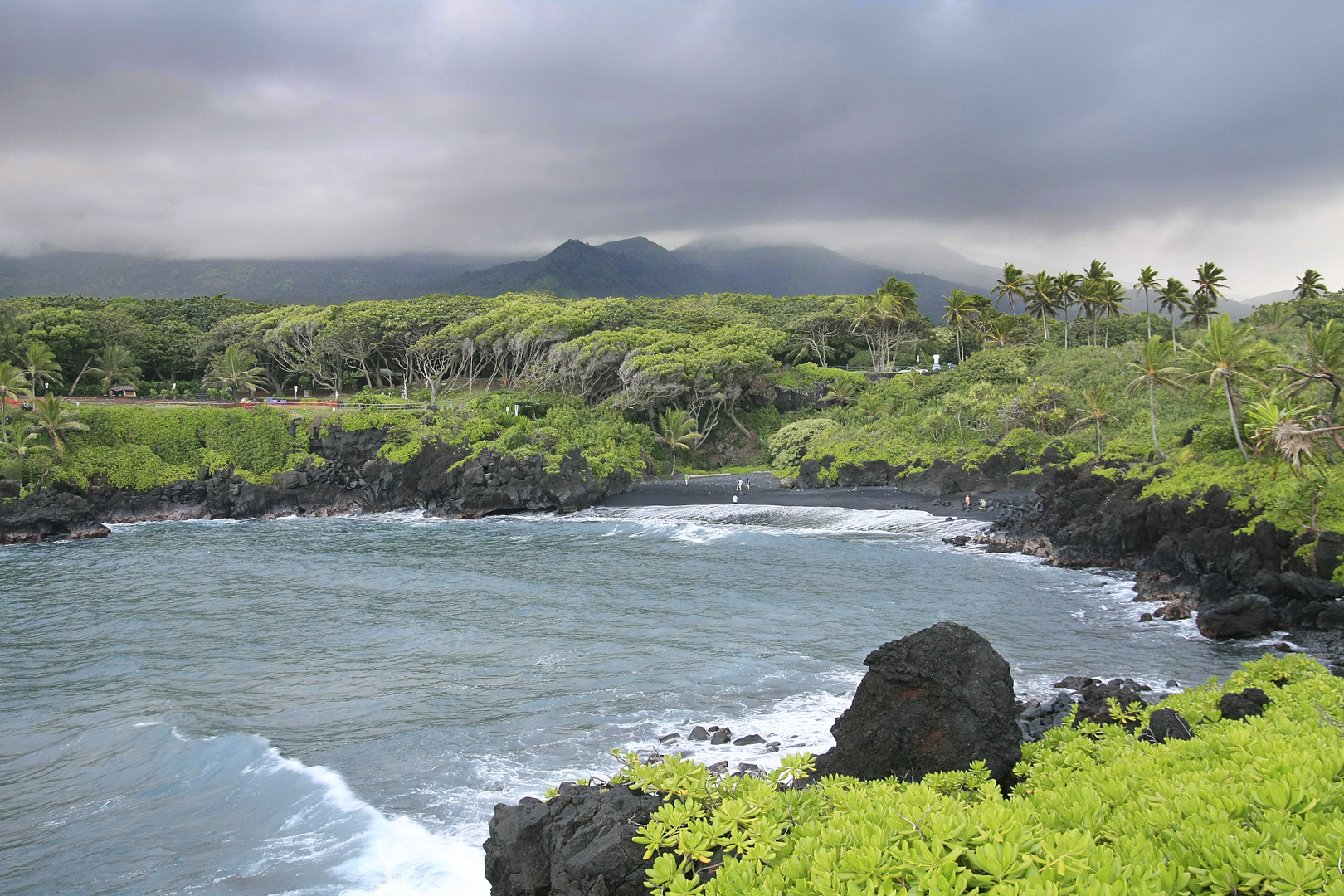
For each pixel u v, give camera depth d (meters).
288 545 55.84
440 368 106.25
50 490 65.06
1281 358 49.62
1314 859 5.64
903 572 41.25
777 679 24.67
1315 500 33.16
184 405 85.06
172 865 15.00
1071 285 107.50
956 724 12.33
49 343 91.56
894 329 115.88
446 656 28.05
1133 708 13.93
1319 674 13.56
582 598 36.62
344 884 13.95
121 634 32.34
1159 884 5.46
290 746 20.48
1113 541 41.12
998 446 67.62
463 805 16.83
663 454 93.06
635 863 9.07
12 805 17.89
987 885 5.81
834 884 5.86
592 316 101.31
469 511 71.12
